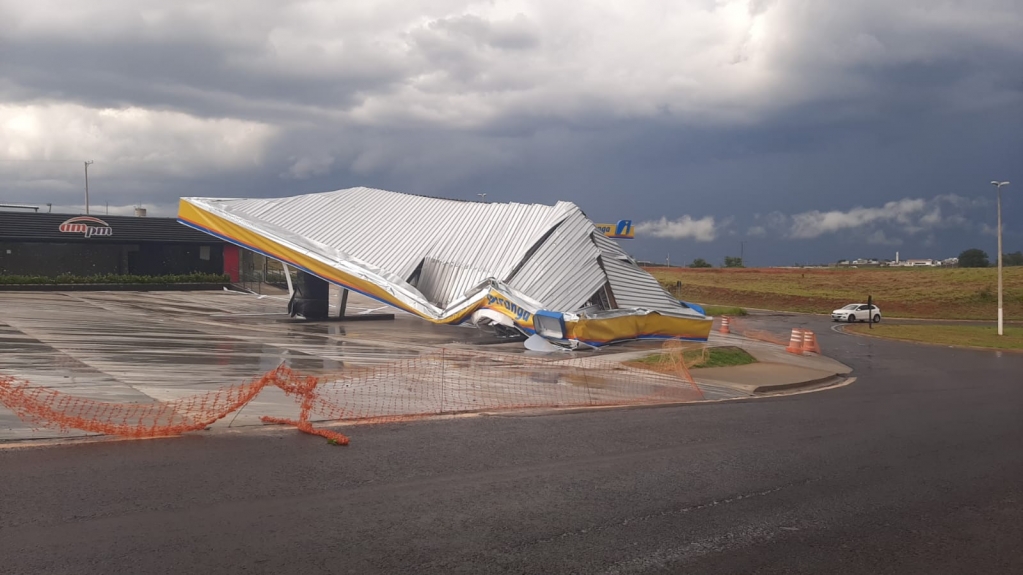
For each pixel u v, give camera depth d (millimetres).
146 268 47906
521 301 27828
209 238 49031
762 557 6469
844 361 28641
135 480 7801
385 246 33156
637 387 17875
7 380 13492
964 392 19438
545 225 32031
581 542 6637
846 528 7379
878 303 74188
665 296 34281
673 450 10664
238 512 6953
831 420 14031
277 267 50906
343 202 36094
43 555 5715
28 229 43125
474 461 9438
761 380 20453
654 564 6184
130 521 6559
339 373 17047
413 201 36594
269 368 17391
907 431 13031
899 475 9672
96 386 13461
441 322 28453
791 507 8023
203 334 24484
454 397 14594
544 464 9461
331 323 31547
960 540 7141
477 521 7078
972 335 44406
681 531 7062
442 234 33719
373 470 8719
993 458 10930
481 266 31094
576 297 29797
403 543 6395
